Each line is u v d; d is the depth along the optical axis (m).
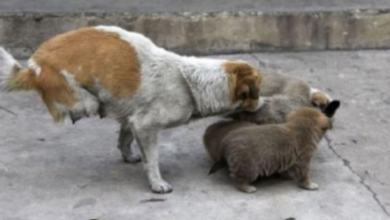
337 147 4.04
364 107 4.42
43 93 3.67
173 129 4.18
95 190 3.73
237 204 3.65
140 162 3.92
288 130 3.68
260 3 5.24
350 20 5.12
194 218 3.57
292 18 5.09
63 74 3.63
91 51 3.64
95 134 4.14
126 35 3.69
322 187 3.76
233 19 5.06
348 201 3.67
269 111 3.87
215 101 3.68
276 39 5.12
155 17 5.02
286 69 4.87
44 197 3.69
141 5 5.17
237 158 3.67
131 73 3.64
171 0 5.29
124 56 3.64
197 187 3.75
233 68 3.69
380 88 4.64
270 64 4.94
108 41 3.66
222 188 3.74
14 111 4.36
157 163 3.71
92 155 3.97
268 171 3.70
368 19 5.13
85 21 4.99
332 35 5.14
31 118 4.30
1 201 3.66
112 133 4.15
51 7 5.09
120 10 5.06
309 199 3.68
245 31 5.09
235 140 3.68
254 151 3.66
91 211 3.61
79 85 3.63
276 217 3.58
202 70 3.67
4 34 4.97
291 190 3.73
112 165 3.90
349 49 5.17
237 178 3.70
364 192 3.73
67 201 3.66
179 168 3.87
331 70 4.87
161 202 3.66
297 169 3.72
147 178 3.79
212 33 5.07
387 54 5.10
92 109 3.66
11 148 4.02
